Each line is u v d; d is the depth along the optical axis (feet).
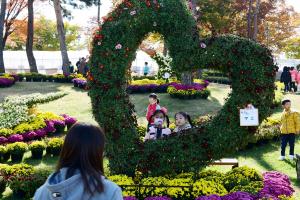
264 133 39.91
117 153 25.44
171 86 69.92
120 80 25.13
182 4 24.94
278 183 24.43
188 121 28.27
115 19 25.18
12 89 79.25
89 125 8.15
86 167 7.83
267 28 139.85
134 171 25.45
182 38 24.56
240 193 22.35
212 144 24.93
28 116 44.93
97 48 25.13
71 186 7.72
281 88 83.35
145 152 25.26
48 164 33.63
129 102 25.85
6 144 37.11
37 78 95.40
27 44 110.83
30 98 59.36
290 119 34.65
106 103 25.02
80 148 7.89
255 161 34.83
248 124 24.04
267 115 24.91
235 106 24.61
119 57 24.89
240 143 25.34
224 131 24.84
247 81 24.22
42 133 41.93
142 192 23.04
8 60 143.54
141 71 132.57
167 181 24.03
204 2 107.45
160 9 24.77
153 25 24.95
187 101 64.28
